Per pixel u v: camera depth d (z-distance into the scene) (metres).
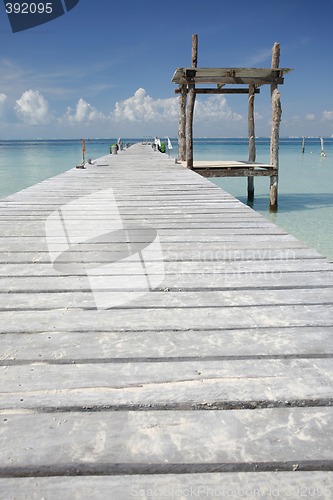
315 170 25.66
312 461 1.11
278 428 1.23
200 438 1.20
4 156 46.88
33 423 1.25
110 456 1.13
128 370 1.55
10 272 2.68
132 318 2.00
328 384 1.44
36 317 2.02
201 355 1.65
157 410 1.32
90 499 1.01
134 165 11.16
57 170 25.66
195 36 10.30
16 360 1.62
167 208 4.91
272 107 10.54
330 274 2.58
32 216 4.49
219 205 5.07
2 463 1.11
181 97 13.20
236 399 1.36
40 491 1.03
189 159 10.45
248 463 1.10
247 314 2.03
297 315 2.01
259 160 33.44
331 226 9.25
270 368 1.55
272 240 3.41
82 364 1.59
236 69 9.67
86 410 1.32
